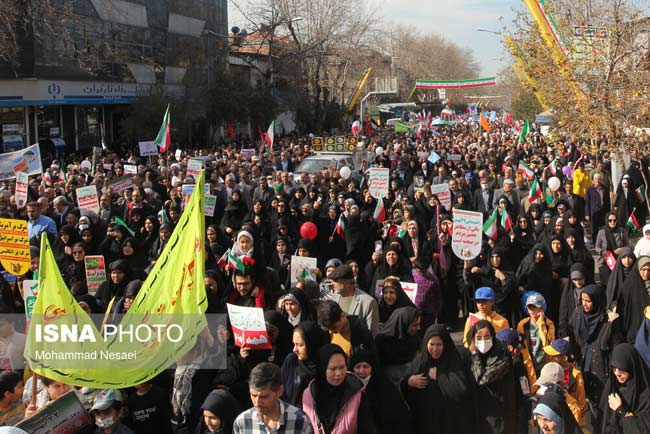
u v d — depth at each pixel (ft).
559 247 30.86
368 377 17.37
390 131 162.30
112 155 75.05
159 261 17.42
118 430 16.31
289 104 154.92
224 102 130.11
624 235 36.09
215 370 18.60
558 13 64.39
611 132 59.11
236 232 39.19
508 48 68.74
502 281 27.96
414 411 18.08
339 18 150.41
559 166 65.05
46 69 102.27
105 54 113.19
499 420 17.93
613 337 21.97
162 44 129.90
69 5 96.78
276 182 51.75
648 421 17.49
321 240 38.65
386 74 262.26
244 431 14.26
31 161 46.83
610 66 59.88
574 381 19.51
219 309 21.52
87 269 27.68
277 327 19.40
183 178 51.96
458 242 30.40
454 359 17.89
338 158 66.90
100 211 41.68
